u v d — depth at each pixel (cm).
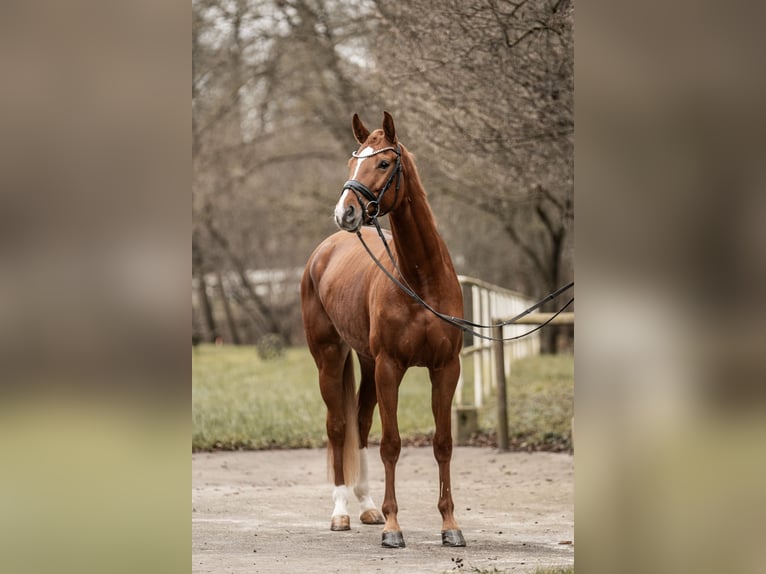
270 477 1394
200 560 827
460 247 3866
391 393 901
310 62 3534
